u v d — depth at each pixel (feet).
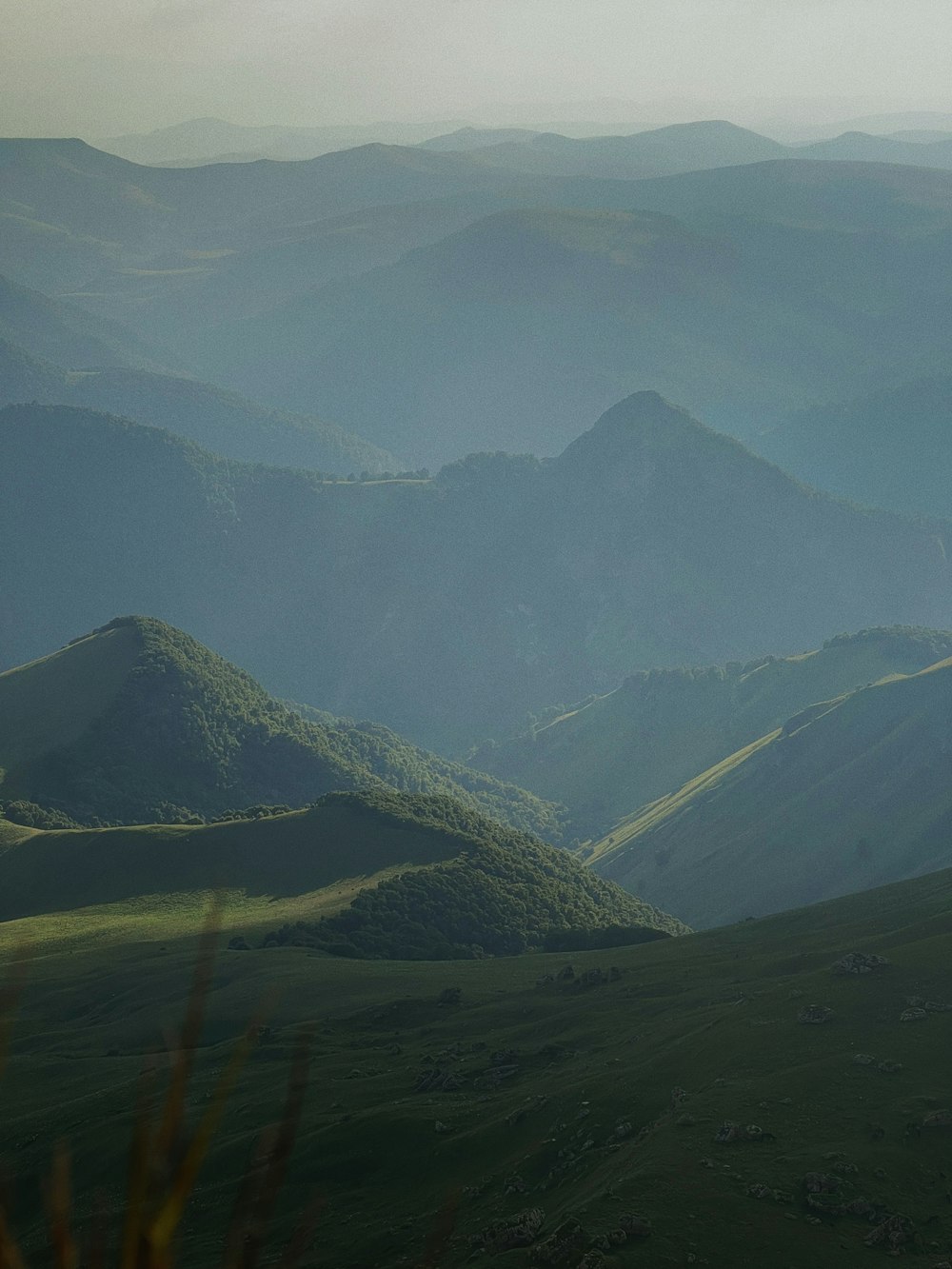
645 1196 211.00
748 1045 283.59
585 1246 195.42
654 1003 389.19
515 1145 286.05
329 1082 361.51
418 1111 316.60
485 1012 432.25
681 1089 273.33
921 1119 236.22
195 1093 380.78
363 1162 296.92
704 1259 190.19
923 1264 191.21
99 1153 329.93
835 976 313.32
